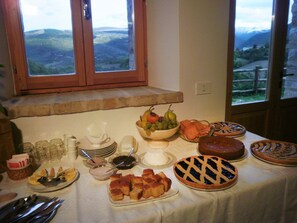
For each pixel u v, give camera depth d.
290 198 1.06
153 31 1.90
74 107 1.40
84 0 1.78
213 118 1.86
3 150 1.14
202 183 0.95
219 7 1.69
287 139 2.62
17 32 1.68
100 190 0.97
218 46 1.75
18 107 1.32
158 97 1.60
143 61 2.04
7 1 1.63
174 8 1.61
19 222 0.78
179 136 1.58
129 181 0.95
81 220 0.79
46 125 1.39
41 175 1.05
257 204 0.99
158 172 1.10
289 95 2.52
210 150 1.22
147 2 1.93
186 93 1.71
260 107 2.36
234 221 0.96
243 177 1.03
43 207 0.85
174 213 0.83
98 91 1.83
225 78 1.84
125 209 0.84
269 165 1.14
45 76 1.79
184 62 1.66
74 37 1.81
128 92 1.72
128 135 1.49
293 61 2.44
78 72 1.87
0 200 0.91
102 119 1.49
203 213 0.88
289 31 2.34
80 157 1.30
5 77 1.61
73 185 1.01
